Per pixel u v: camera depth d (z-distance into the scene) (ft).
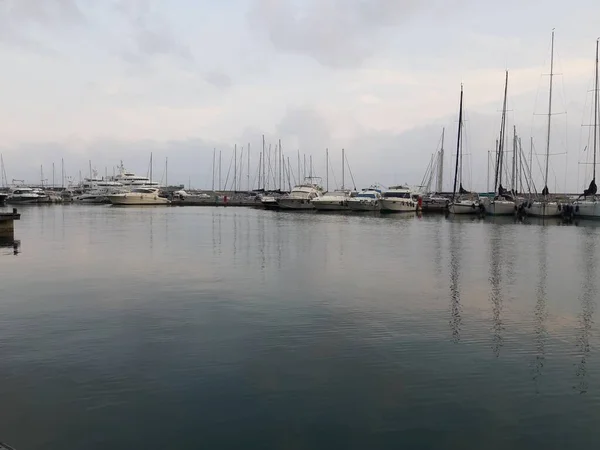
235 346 38.88
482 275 70.74
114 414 27.94
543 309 51.11
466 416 28.02
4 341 39.83
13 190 394.93
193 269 74.38
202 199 380.78
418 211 255.29
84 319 46.26
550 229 153.69
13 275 68.54
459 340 40.81
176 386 31.50
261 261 82.99
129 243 109.60
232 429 26.53
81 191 412.16
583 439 25.79
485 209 227.61
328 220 197.36
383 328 43.96
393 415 28.07
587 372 34.22
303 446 25.02
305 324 44.96
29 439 25.32
